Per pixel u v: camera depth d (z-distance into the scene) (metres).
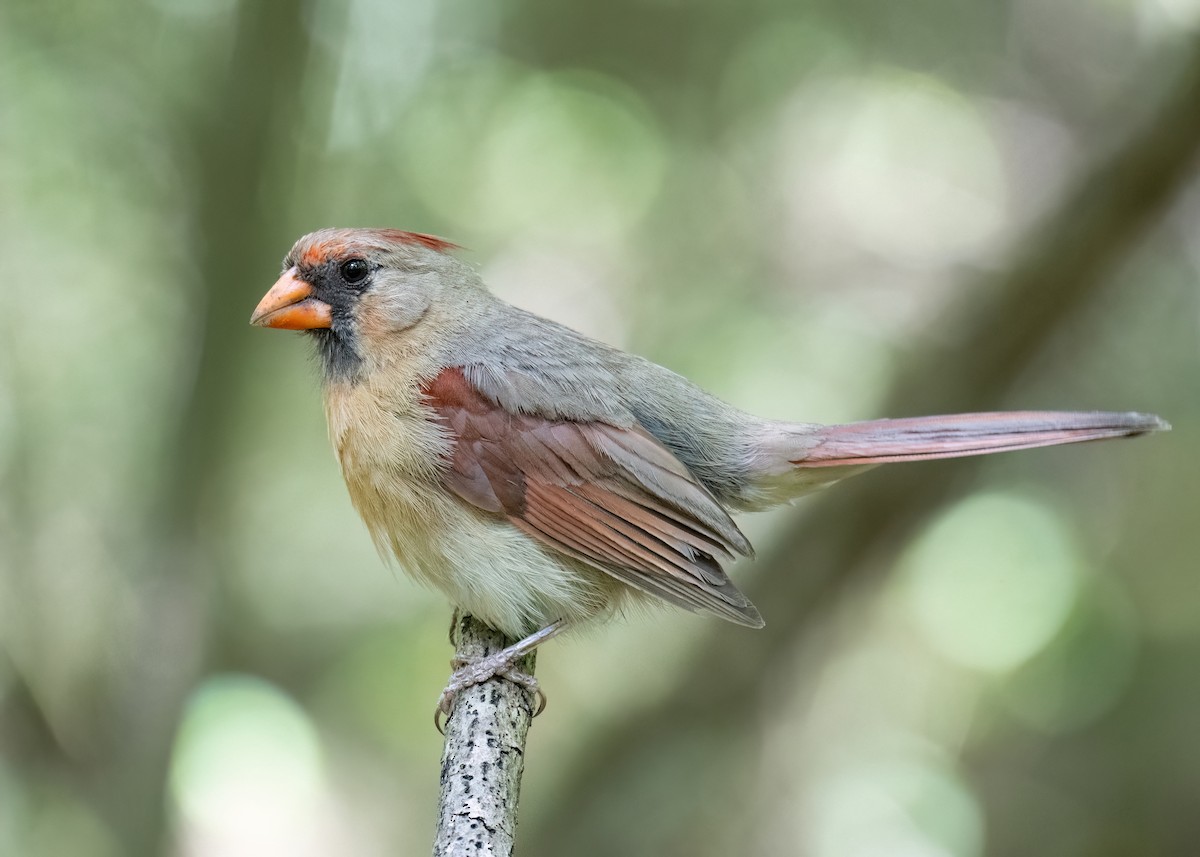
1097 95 14.05
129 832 11.82
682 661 12.77
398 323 7.45
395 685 13.95
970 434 7.57
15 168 12.27
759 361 13.61
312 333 7.74
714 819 12.23
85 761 12.39
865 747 13.47
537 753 13.38
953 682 13.61
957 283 13.48
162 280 12.76
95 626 12.66
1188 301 13.45
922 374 12.20
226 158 11.91
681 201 13.76
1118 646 13.04
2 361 12.63
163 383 12.83
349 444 7.44
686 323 13.73
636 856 11.98
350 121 12.70
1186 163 11.28
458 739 6.74
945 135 14.20
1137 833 12.34
